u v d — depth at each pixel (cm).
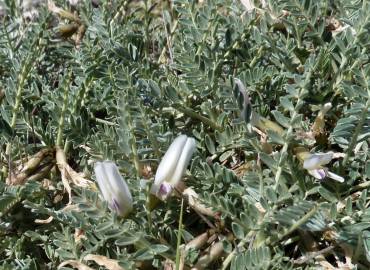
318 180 34
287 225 32
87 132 39
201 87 39
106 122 39
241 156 38
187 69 39
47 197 38
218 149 37
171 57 43
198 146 38
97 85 41
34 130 40
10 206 36
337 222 33
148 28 47
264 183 34
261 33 40
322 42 39
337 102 38
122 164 35
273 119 39
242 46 41
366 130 35
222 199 33
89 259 33
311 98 38
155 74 41
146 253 32
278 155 33
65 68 46
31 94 41
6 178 39
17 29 49
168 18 47
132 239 32
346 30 37
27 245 37
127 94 36
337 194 34
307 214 31
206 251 33
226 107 35
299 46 39
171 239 33
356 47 37
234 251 33
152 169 36
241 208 35
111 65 39
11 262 35
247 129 35
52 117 39
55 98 40
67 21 49
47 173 38
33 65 44
